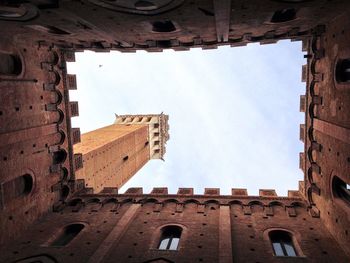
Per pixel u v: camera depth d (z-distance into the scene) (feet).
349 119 54.75
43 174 76.59
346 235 56.13
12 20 59.21
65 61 86.33
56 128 82.17
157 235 64.28
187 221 68.90
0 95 62.85
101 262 56.18
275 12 59.31
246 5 52.21
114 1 50.16
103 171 119.24
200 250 58.03
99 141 128.47
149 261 56.08
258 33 72.08
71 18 58.29
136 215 73.20
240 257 55.57
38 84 75.72
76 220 73.67
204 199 77.30
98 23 61.52
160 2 50.34
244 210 71.97
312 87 71.97
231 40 77.56
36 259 59.88
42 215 75.77
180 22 61.57
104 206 79.51
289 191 82.02
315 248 58.03
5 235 63.57
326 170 65.92
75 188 87.51
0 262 60.13
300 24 65.51
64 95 86.28
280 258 55.21
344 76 59.67
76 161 90.68
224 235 61.05
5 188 64.80
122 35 71.46
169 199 78.33
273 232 64.13
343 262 53.88
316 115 70.85
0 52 64.13
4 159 63.46
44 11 54.44
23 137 68.95
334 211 61.62
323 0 50.55
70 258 59.16
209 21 61.36
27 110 71.20
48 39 75.72
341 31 58.03
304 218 69.26
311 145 73.41
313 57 70.79
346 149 56.80
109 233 65.10
